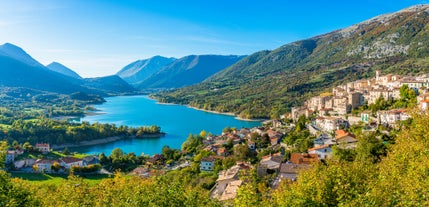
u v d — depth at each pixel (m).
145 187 46.16
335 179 40.25
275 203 39.66
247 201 38.34
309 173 45.75
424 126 54.97
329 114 199.50
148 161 175.38
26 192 48.81
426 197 29.72
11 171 162.12
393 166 46.69
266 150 151.25
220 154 165.38
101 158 178.12
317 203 38.47
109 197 51.84
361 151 93.00
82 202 53.09
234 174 104.81
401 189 33.19
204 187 110.81
